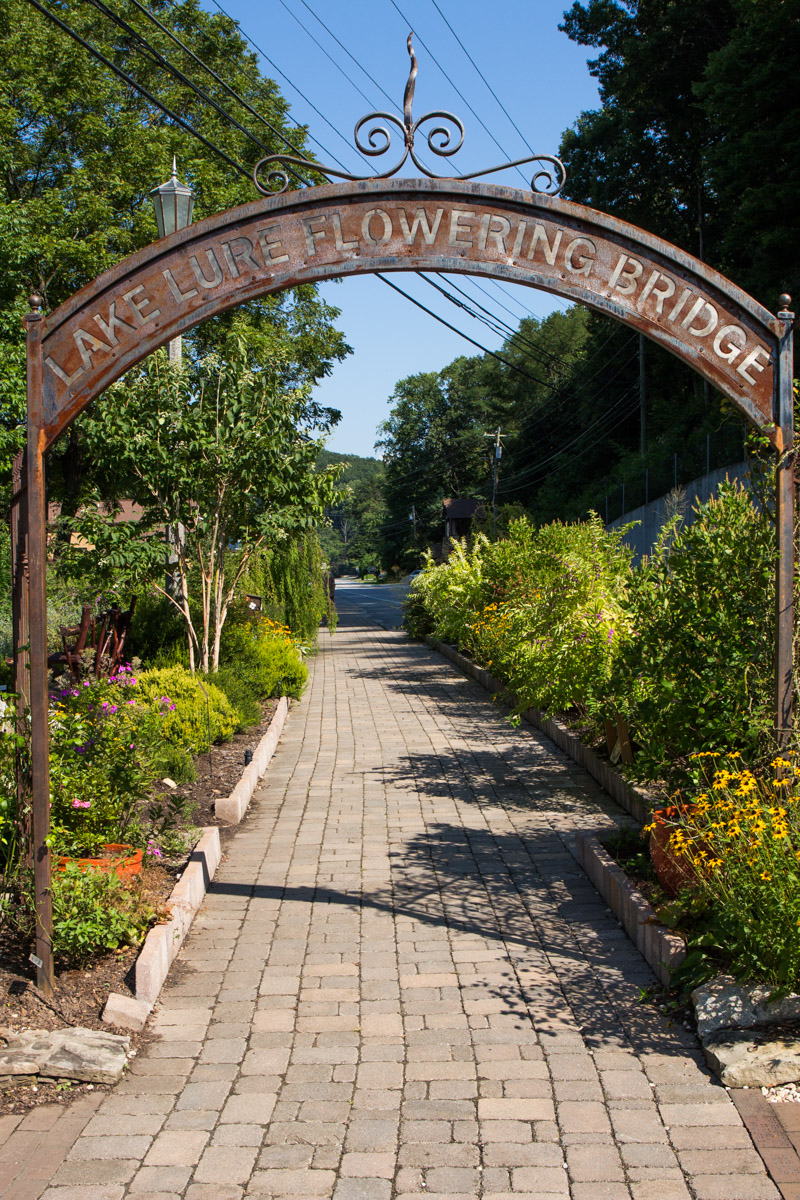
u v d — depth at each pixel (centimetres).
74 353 466
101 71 2342
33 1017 440
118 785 604
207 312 473
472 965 513
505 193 478
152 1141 365
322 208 477
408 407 8200
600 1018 453
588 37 3494
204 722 958
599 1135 363
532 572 1147
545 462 5188
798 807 466
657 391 4122
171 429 1078
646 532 2609
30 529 459
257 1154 357
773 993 417
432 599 2178
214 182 2234
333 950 536
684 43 3092
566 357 5916
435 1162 350
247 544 1203
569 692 914
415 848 712
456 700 1395
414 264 479
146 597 1325
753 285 2478
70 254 2033
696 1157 349
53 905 473
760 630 551
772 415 492
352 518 14175
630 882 563
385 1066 416
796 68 2278
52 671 1027
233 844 730
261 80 2570
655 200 3631
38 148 2311
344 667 1862
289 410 1147
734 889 442
